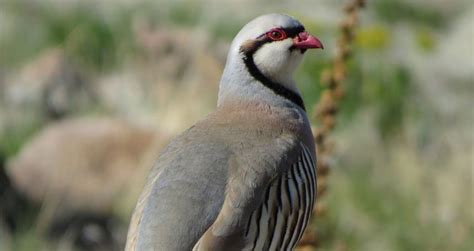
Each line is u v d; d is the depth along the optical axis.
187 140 8.55
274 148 8.59
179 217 8.00
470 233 13.64
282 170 8.49
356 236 13.77
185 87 17.19
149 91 18.00
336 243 13.27
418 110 17.95
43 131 16.75
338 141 16.27
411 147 16.14
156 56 18.16
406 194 14.43
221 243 8.01
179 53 17.94
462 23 22.38
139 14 21.17
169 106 16.64
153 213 8.05
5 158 16.73
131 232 8.14
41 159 15.02
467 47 20.45
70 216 14.23
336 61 10.09
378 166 15.41
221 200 8.14
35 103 18.25
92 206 14.42
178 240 7.93
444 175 14.84
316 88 16.95
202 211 8.05
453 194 14.36
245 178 8.30
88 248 13.83
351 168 15.41
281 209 8.45
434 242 13.64
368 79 17.81
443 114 18.36
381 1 22.58
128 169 15.01
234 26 20.70
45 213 13.92
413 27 21.89
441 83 19.19
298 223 8.70
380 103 17.72
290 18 9.14
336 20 19.17
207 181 8.17
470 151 16.12
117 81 18.88
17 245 13.28
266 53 9.05
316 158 9.20
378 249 13.64
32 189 14.62
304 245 9.90
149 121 16.98
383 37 16.91
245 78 9.05
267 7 21.42
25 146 16.36
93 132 15.58
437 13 23.08
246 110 8.96
